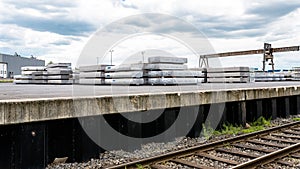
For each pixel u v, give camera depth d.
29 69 19.45
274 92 9.56
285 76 26.00
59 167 5.16
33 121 4.46
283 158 5.49
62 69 16.92
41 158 4.96
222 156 5.73
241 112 8.75
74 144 5.60
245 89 8.42
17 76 20.00
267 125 9.34
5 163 4.63
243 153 5.76
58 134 5.61
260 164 5.01
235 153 5.81
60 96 5.57
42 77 18.47
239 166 4.66
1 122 4.15
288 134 7.86
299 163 5.27
